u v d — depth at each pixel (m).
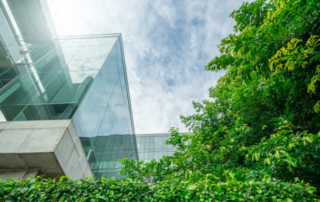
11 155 4.38
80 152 5.78
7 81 9.99
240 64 3.92
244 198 2.41
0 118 5.44
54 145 4.59
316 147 2.97
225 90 7.12
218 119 7.12
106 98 9.39
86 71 8.48
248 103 5.01
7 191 2.80
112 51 11.51
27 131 4.98
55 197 2.77
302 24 2.72
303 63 2.41
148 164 4.50
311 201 2.20
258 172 3.37
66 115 5.75
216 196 2.47
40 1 15.02
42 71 8.28
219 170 4.40
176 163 4.30
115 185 3.07
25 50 13.66
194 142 4.69
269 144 3.33
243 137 5.18
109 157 8.94
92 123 7.17
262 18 4.32
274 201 2.27
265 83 5.00
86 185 2.99
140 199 2.88
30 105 6.03
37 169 4.75
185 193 2.63
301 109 4.26
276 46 3.03
